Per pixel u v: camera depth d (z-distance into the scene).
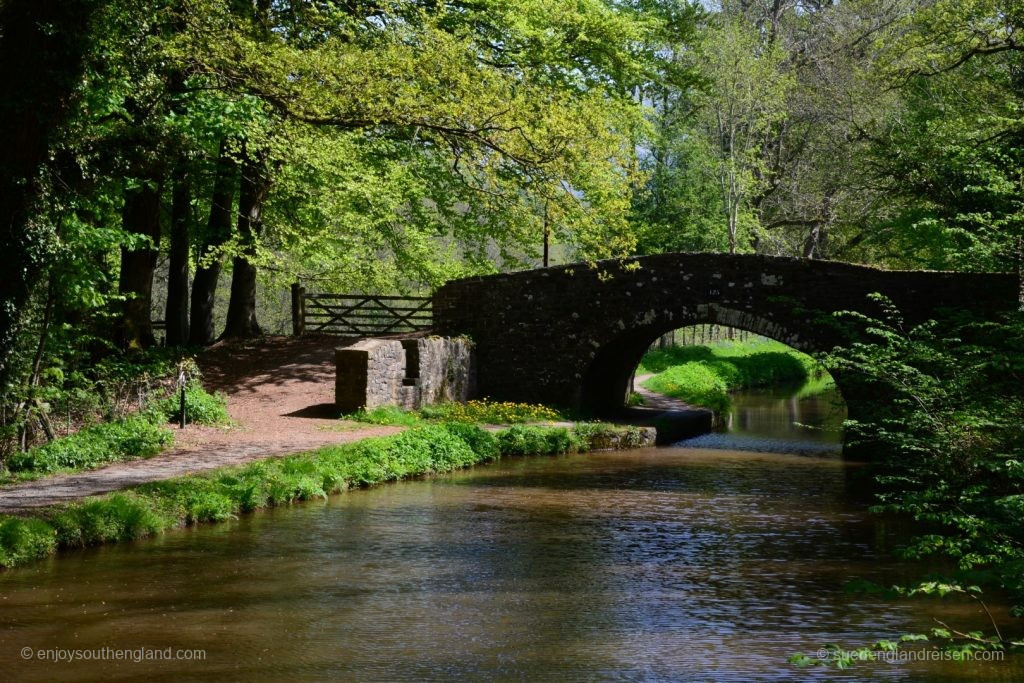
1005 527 8.72
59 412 17.81
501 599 10.19
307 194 25.47
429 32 16.91
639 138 33.59
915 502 10.06
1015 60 27.06
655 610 9.88
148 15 15.77
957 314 19.94
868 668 8.12
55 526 11.46
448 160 26.34
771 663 8.27
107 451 16.31
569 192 17.47
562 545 12.77
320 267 26.83
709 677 7.89
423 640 8.82
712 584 10.93
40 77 13.65
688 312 24.67
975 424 11.42
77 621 9.09
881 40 27.84
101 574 10.64
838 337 23.03
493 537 13.09
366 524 13.66
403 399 23.12
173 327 27.44
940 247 27.70
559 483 17.66
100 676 7.78
